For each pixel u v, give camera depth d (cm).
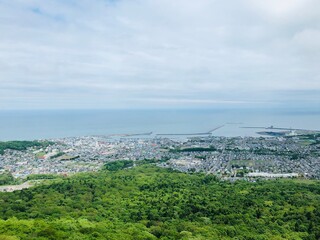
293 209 17350
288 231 14175
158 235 12888
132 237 11938
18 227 11969
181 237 12512
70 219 14200
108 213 16300
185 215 16350
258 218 16000
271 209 17450
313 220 15488
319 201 19188
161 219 15488
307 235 13700
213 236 12800
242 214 16250
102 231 12369
